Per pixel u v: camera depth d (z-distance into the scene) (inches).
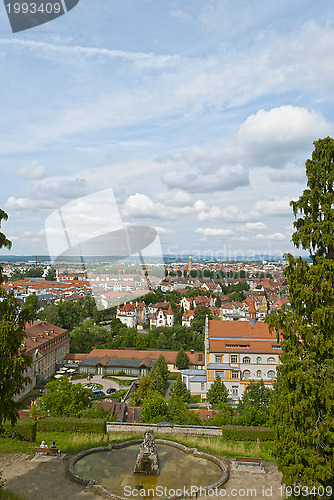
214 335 2583.7
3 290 798.5
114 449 1109.1
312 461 745.6
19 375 778.8
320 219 899.4
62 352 3850.9
